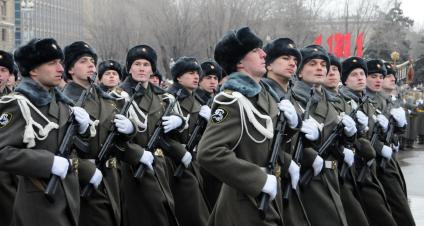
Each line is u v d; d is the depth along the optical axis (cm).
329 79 880
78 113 678
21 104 641
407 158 2117
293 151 708
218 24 3769
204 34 3816
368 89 1009
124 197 884
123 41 3966
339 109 844
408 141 2497
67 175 670
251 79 625
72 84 815
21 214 650
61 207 649
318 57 781
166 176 934
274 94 651
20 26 6612
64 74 836
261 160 618
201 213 961
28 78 668
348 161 802
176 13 3825
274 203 625
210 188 1015
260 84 648
